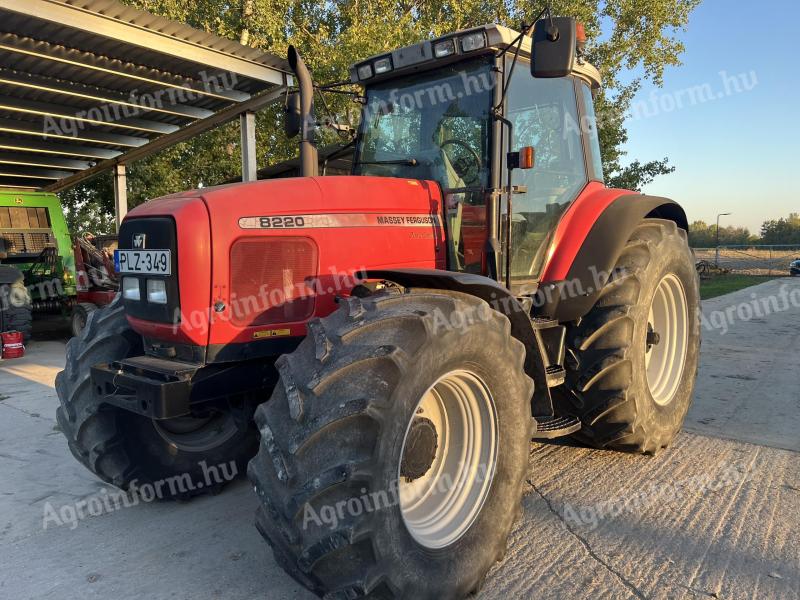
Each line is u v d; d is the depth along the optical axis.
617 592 2.35
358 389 1.97
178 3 12.59
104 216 17.64
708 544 2.69
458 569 2.24
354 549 1.94
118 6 6.48
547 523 2.92
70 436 3.07
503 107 3.07
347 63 10.44
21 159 10.73
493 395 2.45
